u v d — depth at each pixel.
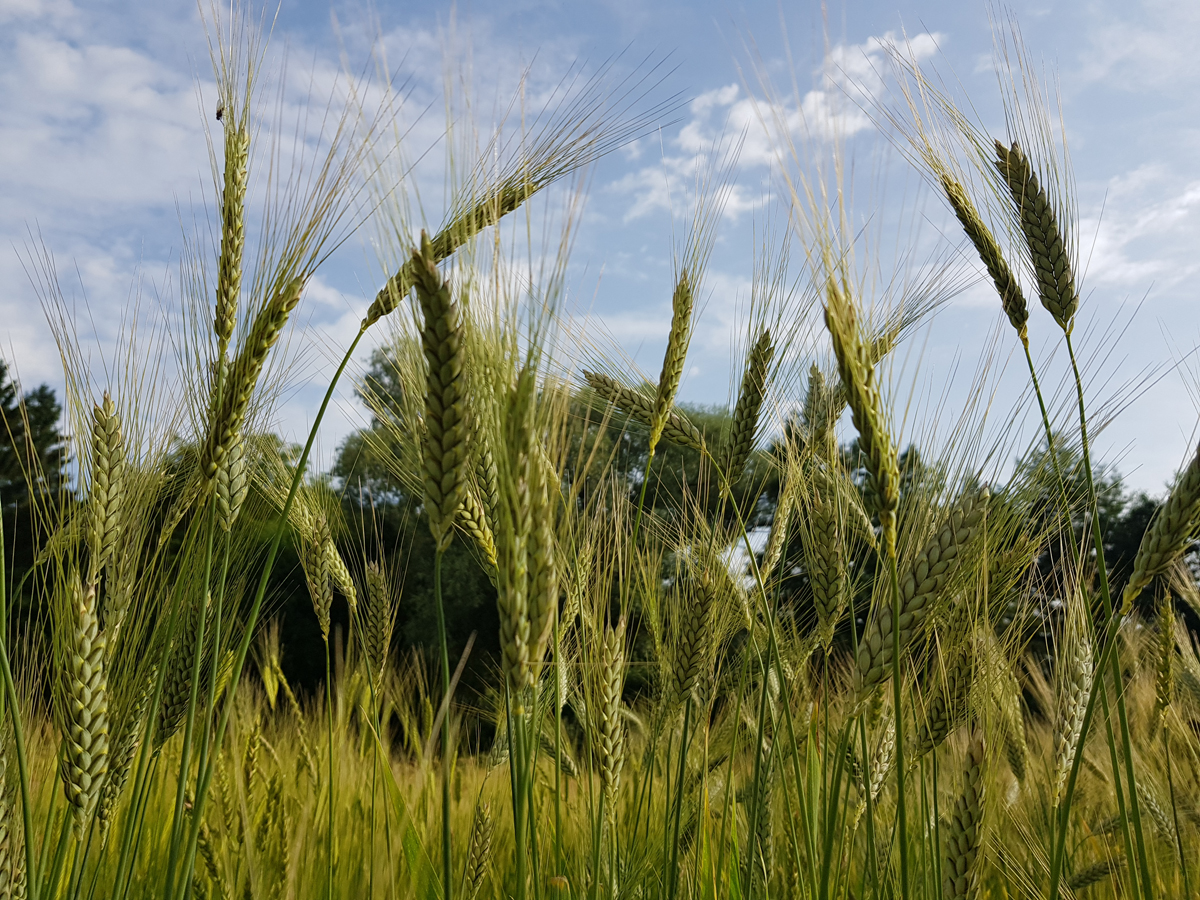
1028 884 3.33
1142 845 2.30
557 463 2.08
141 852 3.15
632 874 3.06
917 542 2.33
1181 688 4.33
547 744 3.71
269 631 4.90
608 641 2.66
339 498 4.06
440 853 3.44
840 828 2.72
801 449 3.36
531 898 2.79
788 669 3.49
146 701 2.48
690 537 3.46
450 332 1.85
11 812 2.16
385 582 4.03
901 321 2.65
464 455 1.88
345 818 3.92
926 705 2.64
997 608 2.79
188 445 2.65
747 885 2.91
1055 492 2.74
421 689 4.43
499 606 1.80
